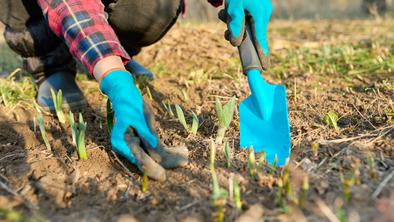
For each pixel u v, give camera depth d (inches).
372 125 39.4
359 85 52.1
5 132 42.1
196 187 31.5
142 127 31.2
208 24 87.1
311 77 55.7
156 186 31.9
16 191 32.0
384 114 41.4
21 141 40.7
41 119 37.7
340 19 113.8
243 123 35.7
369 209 27.9
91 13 34.3
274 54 67.6
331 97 47.4
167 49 65.4
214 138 38.5
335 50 64.7
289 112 43.4
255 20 33.1
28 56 46.0
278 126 34.4
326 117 40.4
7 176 34.2
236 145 37.2
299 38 79.8
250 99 35.5
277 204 29.1
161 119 44.7
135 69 53.6
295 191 30.1
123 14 42.4
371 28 86.0
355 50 65.7
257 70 34.3
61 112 43.1
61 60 46.4
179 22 73.0
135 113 31.4
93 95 51.5
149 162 31.3
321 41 74.6
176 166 33.4
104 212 29.6
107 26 34.4
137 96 32.2
